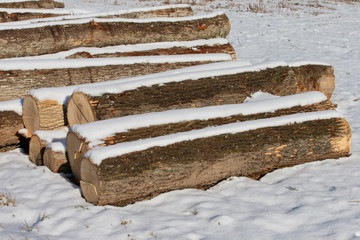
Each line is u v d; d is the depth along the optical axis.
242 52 14.53
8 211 4.44
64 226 4.17
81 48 8.37
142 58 7.89
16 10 10.17
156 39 9.06
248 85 6.62
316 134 5.73
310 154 5.81
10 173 5.68
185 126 5.31
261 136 5.46
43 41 7.99
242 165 5.45
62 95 6.27
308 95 6.31
